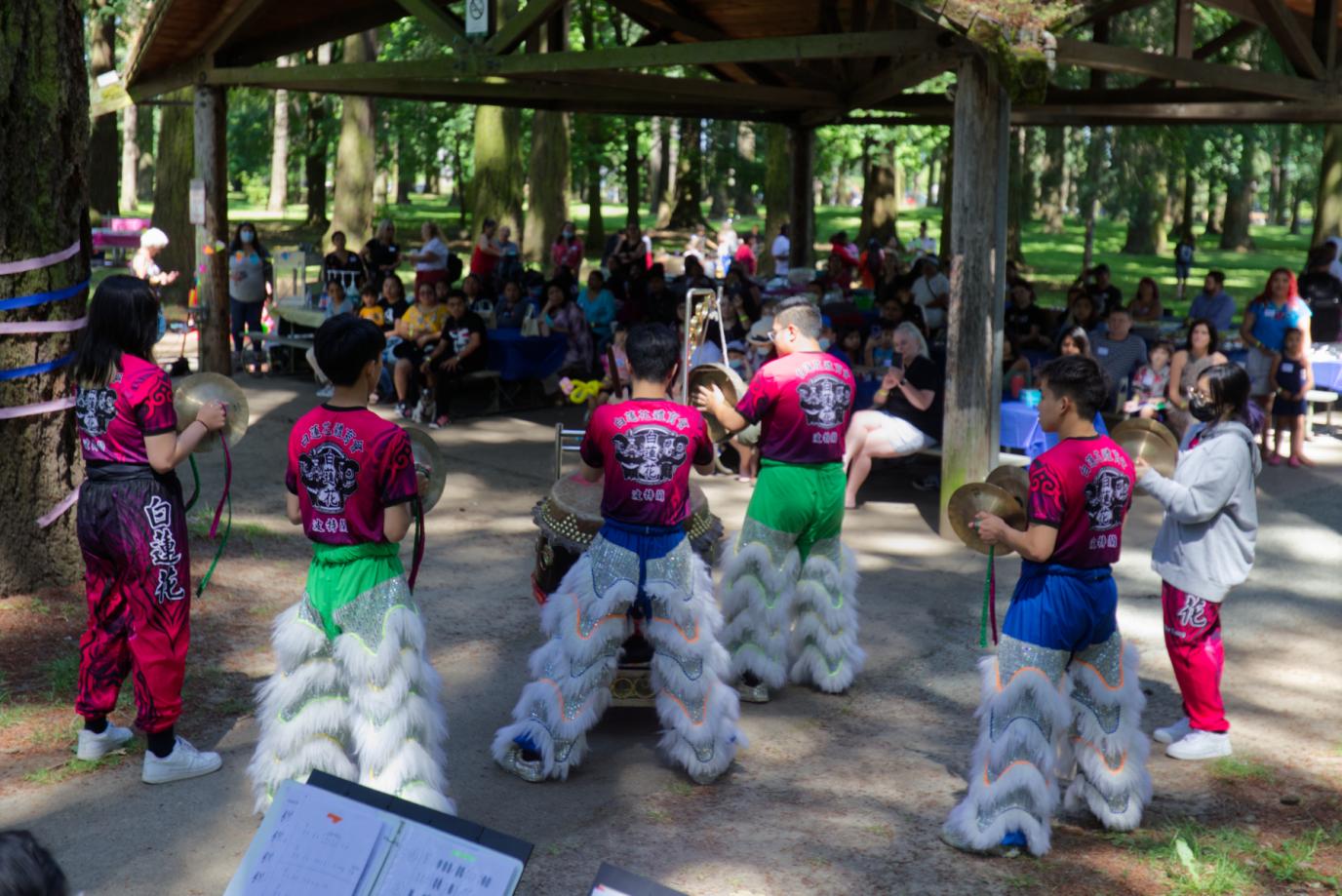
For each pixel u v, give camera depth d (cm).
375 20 1228
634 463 471
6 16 630
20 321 646
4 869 158
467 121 3212
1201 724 521
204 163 1352
